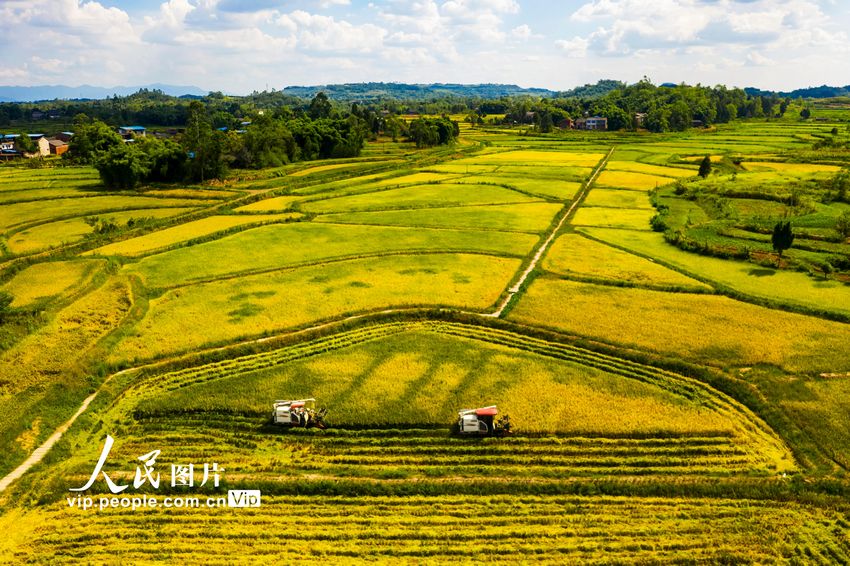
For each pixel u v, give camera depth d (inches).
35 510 1215.6
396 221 3538.4
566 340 1951.3
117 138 6284.5
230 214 3794.3
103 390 1668.3
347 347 1934.1
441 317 2164.1
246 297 2329.0
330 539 1131.9
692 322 2062.0
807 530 1132.5
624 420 1489.9
